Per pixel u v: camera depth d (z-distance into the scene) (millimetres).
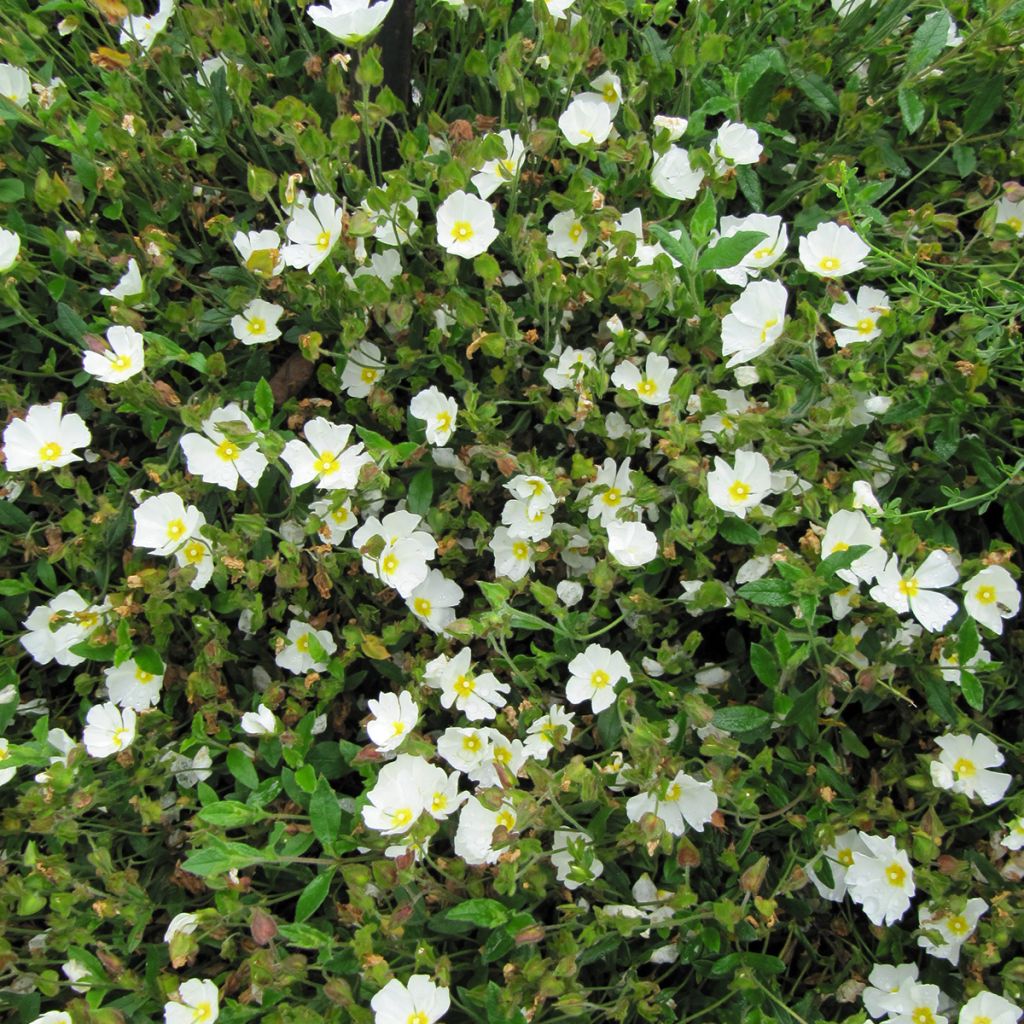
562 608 438
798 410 457
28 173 516
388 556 448
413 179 488
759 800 455
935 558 426
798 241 512
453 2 480
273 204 475
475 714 434
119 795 449
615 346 476
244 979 419
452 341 481
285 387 509
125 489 489
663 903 409
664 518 479
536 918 448
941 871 428
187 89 510
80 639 471
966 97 536
